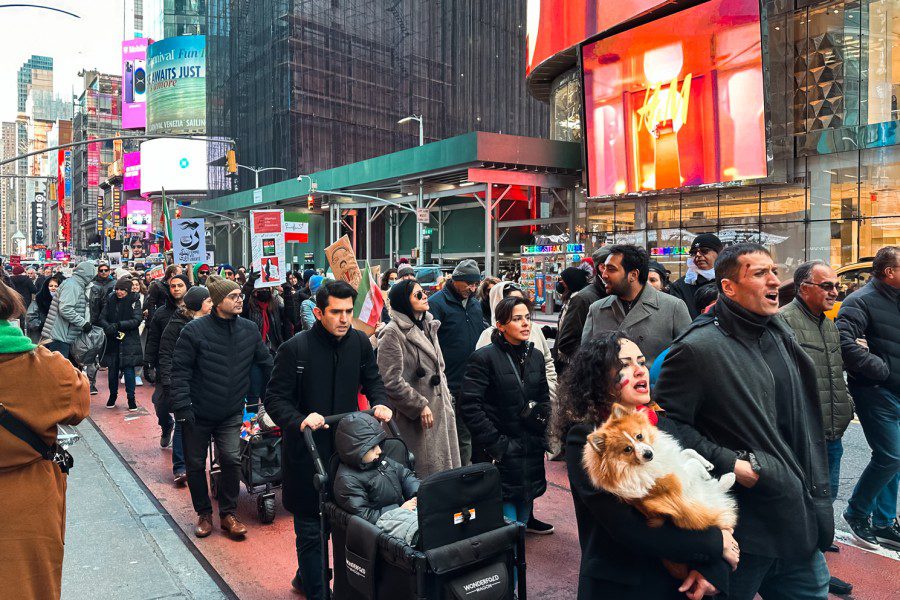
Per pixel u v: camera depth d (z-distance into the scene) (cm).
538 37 3578
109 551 511
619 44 2912
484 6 7756
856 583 456
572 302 609
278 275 934
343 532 350
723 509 236
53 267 2222
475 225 4294
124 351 1023
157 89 10756
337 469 379
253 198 5425
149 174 10562
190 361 549
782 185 2470
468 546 293
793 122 2400
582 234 3366
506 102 7969
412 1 7238
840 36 2247
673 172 2723
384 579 307
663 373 292
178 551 514
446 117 7425
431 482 290
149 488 679
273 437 594
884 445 498
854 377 512
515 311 470
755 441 273
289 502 421
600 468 226
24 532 293
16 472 295
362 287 731
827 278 479
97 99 17362
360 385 471
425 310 525
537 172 3469
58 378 302
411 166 3622
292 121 6406
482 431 461
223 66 8081
